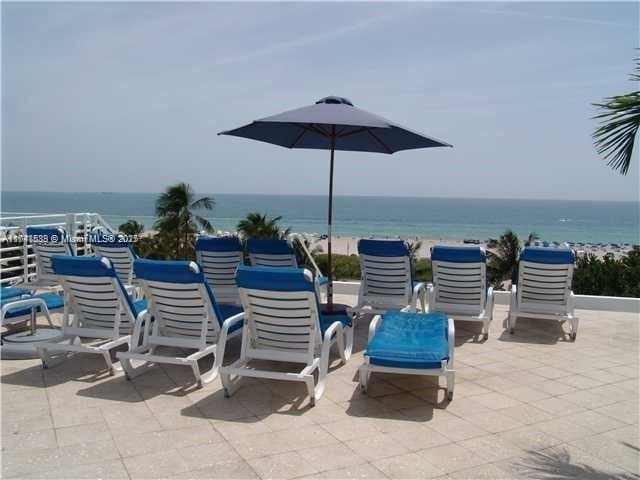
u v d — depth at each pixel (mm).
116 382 4562
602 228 89875
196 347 4641
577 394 4441
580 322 7016
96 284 4754
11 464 3164
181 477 3043
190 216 24078
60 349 4719
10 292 5781
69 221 8906
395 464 3227
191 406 4082
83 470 3105
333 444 3484
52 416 3854
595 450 3443
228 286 6887
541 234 78438
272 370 4988
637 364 5254
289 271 4129
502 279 19656
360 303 6676
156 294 4695
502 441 3561
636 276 10250
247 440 3523
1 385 4449
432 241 58281
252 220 20672
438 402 4238
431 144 6551
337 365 5172
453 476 3088
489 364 5227
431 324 4867
